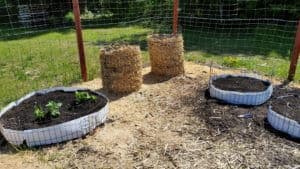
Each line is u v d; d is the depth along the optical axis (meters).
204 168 3.20
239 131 3.77
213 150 3.46
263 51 7.42
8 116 3.86
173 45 5.35
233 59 6.21
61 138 3.64
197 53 7.31
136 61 4.84
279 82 5.27
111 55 4.68
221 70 5.88
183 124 3.98
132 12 11.71
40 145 3.61
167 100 4.65
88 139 3.73
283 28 8.96
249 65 6.17
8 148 3.63
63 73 6.03
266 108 4.29
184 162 3.29
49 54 7.55
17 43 9.34
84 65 5.40
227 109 4.26
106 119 4.11
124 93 4.90
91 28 11.55
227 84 4.68
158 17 10.94
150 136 3.76
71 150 3.54
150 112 4.32
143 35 9.75
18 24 12.41
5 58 7.37
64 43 9.02
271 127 3.83
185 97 4.71
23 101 4.19
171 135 3.76
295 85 5.14
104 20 12.30
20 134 3.52
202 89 4.97
